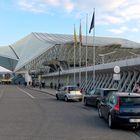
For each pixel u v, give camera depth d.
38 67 139.00
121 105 13.87
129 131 13.34
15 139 10.89
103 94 24.12
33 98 39.25
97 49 111.31
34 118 17.33
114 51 113.94
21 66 143.12
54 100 35.59
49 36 137.38
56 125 14.64
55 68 111.81
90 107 25.80
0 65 161.38
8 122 15.51
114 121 13.77
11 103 29.56
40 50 129.62
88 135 12.01
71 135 11.91
